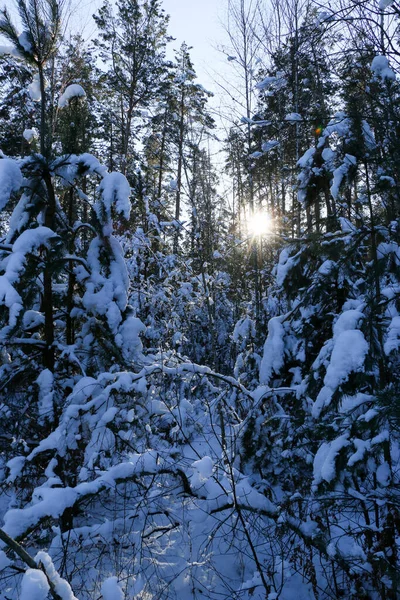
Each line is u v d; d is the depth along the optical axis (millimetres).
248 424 5070
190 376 5281
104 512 4992
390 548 3627
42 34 5043
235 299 11562
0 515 4863
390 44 3549
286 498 4230
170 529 4352
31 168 5004
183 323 10641
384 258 3936
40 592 2379
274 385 5402
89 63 18641
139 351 5305
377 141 4035
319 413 3551
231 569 4398
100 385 4902
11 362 5254
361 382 3408
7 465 4398
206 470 3938
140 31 19906
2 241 5180
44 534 4016
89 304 5172
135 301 9406
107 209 5086
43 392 4887
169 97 17297
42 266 4738
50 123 5262
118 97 20906
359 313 3754
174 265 11320
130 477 3996
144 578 3969
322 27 3818
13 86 14430
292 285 5172
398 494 3502
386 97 3578
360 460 3287
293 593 4078
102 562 4180
